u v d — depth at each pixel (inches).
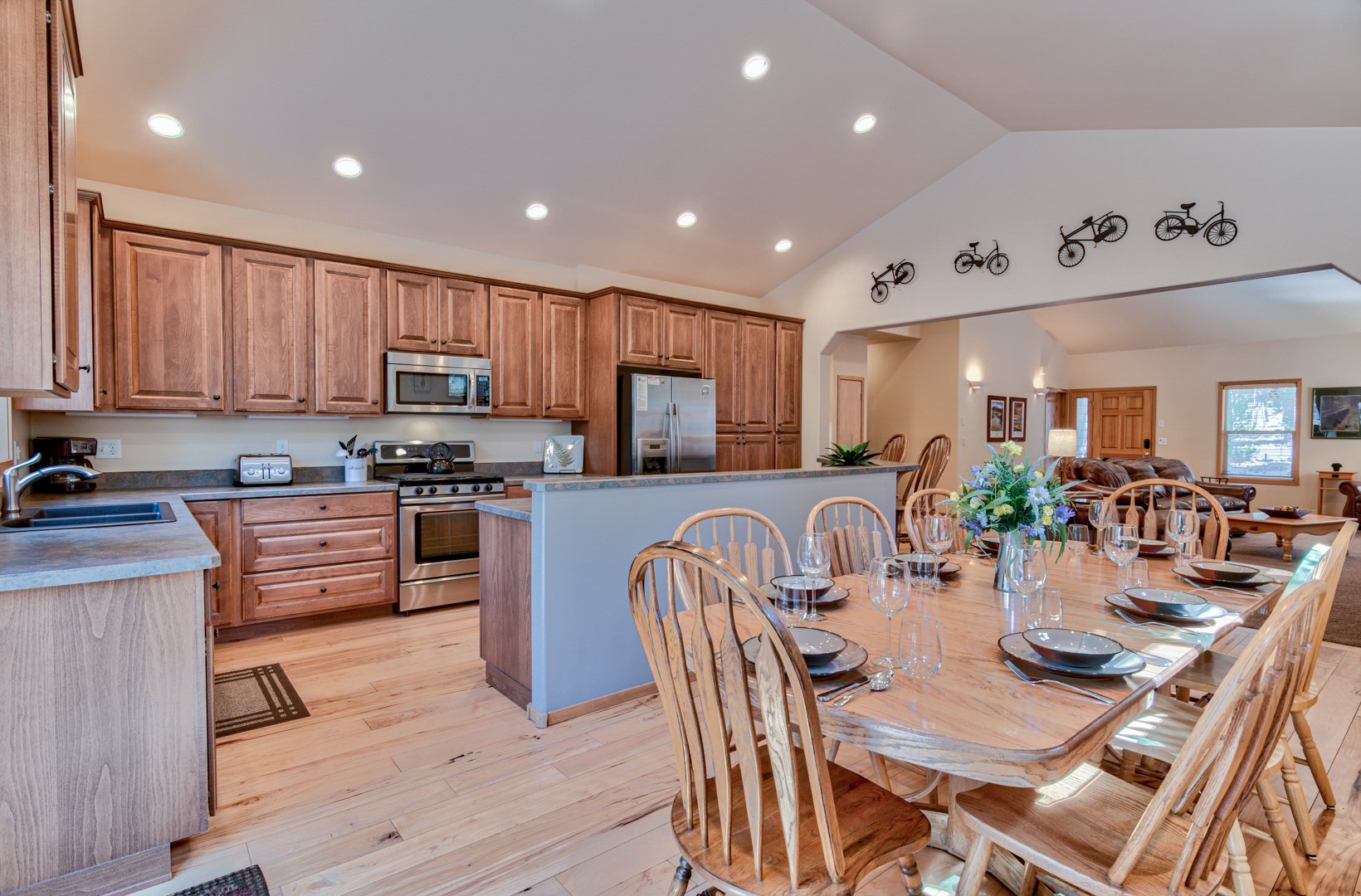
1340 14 85.8
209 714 70.5
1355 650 133.8
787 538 130.6
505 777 82.6
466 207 162.7
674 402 191.2
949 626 60.7
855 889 39.9
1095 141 163.2
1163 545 91.4
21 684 56.6
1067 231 167.8
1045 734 39.3
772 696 37.9
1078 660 47.6
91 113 116.5
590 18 118.6
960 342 301.1
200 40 107.5
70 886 59.0
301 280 143.8
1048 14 107.6
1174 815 48.4
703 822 43.3
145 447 139.2
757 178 175.3
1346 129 128.5
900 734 40.6
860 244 214.1
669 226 189.2
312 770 83.8
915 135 170.9
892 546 95.9
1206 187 146.2
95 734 59.7
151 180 134.9
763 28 128.3
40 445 125.1
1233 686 35.8
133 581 61.1
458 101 130.2
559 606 98.0
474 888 62.5
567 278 201.0
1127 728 61.6
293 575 137.1
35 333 57.4
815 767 37.2
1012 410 345.4
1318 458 339.3
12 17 56.8
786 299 237.8
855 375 274.4
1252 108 126.3
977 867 47.8
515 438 189.6
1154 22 101.6
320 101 123.6
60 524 89.3
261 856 66.7
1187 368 381.4
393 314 155.7
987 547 94.3
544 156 150.3
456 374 163.8
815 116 155.6
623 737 93.7
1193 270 147.9
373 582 147.0
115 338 123.3
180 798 63.7
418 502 152.0
